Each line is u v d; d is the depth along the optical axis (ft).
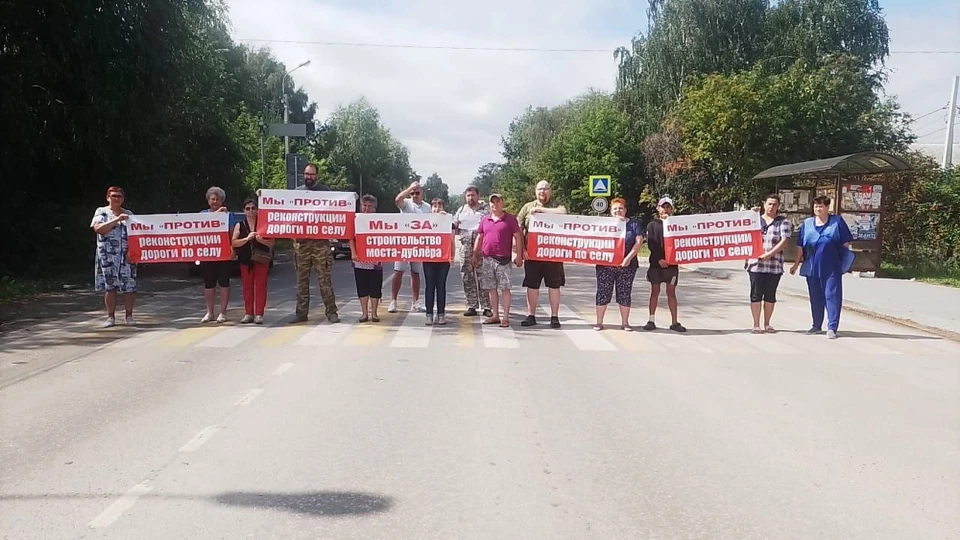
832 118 99.76
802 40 117.91
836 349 32.24
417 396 22.79
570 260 36.22
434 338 33.17
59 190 71.31
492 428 19.63
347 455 17.42
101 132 63.52
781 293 56.44
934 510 14.74
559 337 34.06
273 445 18.07
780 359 29.76
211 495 15.02
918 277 67.36
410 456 17.40
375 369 26.55
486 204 40.91
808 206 77.41
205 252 36.83
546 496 15.17
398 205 40.40
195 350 29.94
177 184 87.81
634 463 17.19
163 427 19.44
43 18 57.06
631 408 21.85
